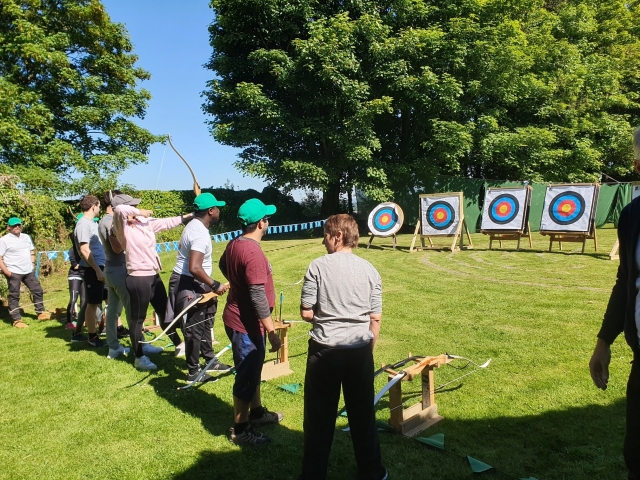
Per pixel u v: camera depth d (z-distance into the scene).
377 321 2.64
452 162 17.12
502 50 16.33
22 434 3.38
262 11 16.48
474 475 2.71
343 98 15.92
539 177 18.22
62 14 17.05
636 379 1.84
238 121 17.69
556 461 2.82
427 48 16.64
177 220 4.91
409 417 3.28
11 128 14.89
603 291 7.01
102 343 5.62
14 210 10.37
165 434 3.35
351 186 18.14
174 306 4.28
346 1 16.86
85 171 17.09
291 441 3.21
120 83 19.25
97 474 2.87
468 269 9.52
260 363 3.16
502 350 4.71
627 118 22.17
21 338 6.07
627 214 1.93
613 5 22.02
